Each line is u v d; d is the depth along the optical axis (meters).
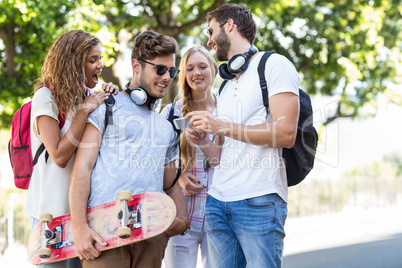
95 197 2.87
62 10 10.31
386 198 18.39
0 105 11.48
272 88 2.96
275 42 14.94
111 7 12.29
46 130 3.06
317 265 7.44
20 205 10.17
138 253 2.92
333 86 17.41
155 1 12.87
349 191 17.28
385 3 16.28
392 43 17.36
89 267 2.82
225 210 3.12
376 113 20.31
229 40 3.18
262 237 3.01
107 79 12.85
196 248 3.96
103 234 2.79
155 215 2.79
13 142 3.28
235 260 3.19
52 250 2.88
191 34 14.56
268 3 13.41
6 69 11.98
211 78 3.95
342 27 15.24
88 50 3.25
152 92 3.06
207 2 13.70
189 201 3.90
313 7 14.72
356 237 11.08
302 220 14.82
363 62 15.95
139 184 2.92
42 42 11.23
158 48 3.01
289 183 3.18
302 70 15.73
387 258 7.75
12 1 9.84
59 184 3.14
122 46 13.20
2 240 9.78
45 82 3.22
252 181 3.04
